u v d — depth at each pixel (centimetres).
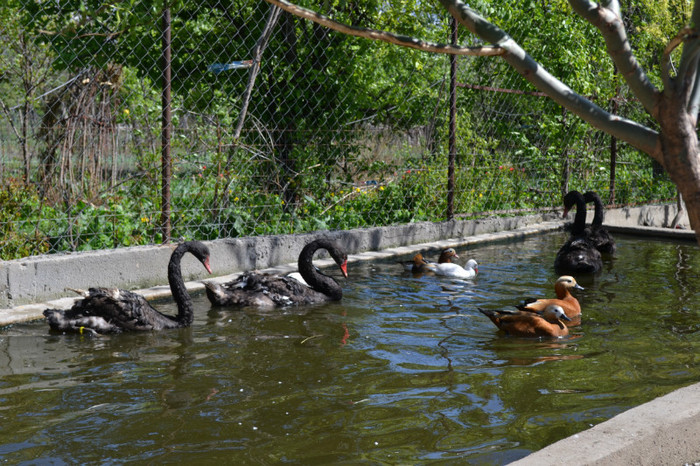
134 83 1228
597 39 1650
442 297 828
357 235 1102
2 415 457
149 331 680
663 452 365
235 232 1025
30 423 443
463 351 609
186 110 1153
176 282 712
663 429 366
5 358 589
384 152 1468
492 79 1511
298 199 1199
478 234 1312
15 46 1048
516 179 1478
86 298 682
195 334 671
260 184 1123
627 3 1669
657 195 1752
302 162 1202
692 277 950
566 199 1182
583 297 823
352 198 1285
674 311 750
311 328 691
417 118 1564
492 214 1355
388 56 1490
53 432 428
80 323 666
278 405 473
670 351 602
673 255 1154
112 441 413
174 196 1011
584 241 1035
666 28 1555
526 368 556
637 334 660
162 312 762
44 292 762
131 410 465
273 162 1116
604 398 483
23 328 687
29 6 970
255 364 571
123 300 681
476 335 662
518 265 1042
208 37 1204
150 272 860
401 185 1307
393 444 406
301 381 525
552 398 485
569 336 656
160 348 621
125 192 1074
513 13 1559
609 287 882
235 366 565
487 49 303
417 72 1589
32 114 1120
